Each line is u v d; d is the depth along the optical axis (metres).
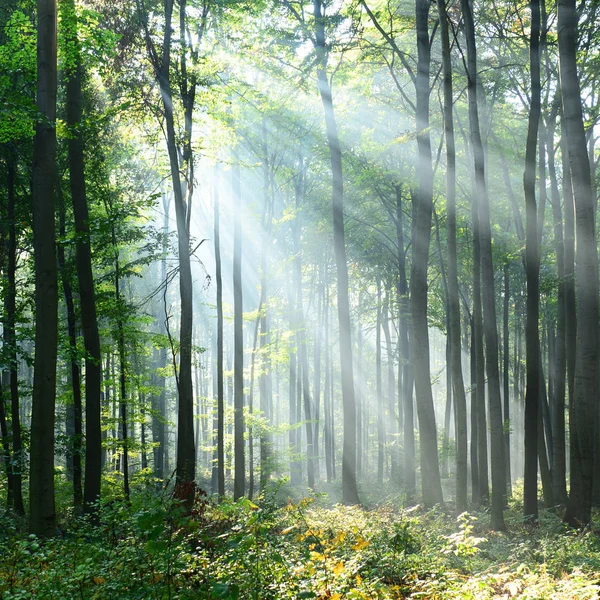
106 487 20.80
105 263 20.94
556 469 20.28
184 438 17.39
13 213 18.30
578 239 13.81
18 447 17.84
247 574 6.30
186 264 17.97
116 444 21.48
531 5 16.14
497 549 12.04
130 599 6.61
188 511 9.61
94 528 9.83
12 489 18.91
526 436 16.06
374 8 21.44
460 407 18.30
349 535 10.52
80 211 16.72
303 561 7.20
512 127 27.06
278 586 6.26
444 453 25.92
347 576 6.84
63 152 20.00
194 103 19.94
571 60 14.02
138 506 8.67
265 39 21.47
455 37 18.64
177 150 19.19
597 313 13.85
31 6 16.55
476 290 21.98
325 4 21.83
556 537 12.83
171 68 18.72
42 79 12.42
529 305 16.19
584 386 13.84
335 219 21.38
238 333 23.31
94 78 21.48
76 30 14.52
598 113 21.27
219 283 22.61
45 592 7.00
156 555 7.01
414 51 25.00
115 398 24.75
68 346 16.22
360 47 21.17
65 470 25.83
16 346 16.31
